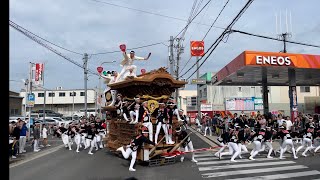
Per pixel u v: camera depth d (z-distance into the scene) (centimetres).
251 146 1825
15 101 4772
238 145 1364
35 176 1091
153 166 1286
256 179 959
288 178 965
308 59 2067
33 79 2364
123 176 1070
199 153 1656
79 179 1028
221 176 1020
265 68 2105
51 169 1238
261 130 1404
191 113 4809
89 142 1758
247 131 1452
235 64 2169
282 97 4700
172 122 1414
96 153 1778
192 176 1034
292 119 2217
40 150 1955
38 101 7700
